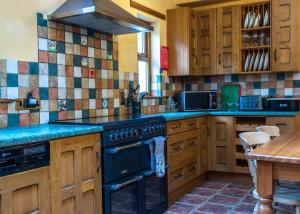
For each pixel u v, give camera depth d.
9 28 2.35
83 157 2.16
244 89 4.68
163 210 3.11
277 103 4.06
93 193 2.25
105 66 3.31
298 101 4.00
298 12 4.12
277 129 3.00
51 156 1.91
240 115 4.06
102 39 3.27
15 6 2.39
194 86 5.00
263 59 4.29
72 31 2.89
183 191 3.66
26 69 2.46
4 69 2.30
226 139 4.16
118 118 2.84
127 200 2.59
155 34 4.41
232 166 4.13
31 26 2.51
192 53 4.54
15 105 2.37
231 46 4.43
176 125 3.46
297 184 2.49
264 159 1.84
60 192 1.97
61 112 2.77
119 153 2.48
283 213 2.83
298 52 4.17
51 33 2.68
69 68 2.86
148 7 4.12
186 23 4.46
